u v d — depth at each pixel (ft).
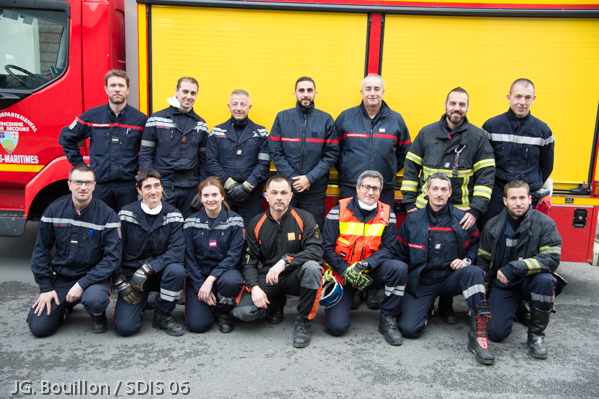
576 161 12.60
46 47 12.71
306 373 8.34
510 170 11.45
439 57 12.52
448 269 10.30
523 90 10.89
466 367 8.75
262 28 12.57
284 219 10.32
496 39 12.37
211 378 8.06
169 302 9.77
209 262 10.52
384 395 7.64
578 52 12.27
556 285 9.91
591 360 9.14
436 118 12.80
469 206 11.34
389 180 12.23
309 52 12.64
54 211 9.70
